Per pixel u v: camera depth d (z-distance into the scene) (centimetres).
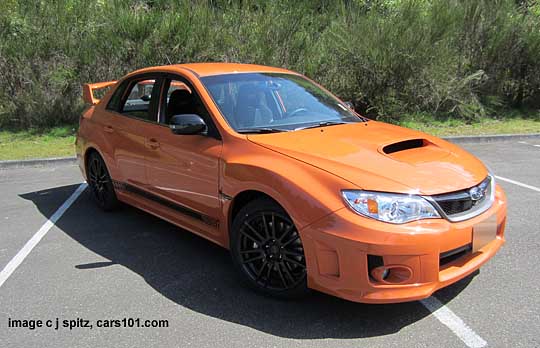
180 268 421
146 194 483
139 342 314
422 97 1197
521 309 340
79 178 756
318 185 320
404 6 1169
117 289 385
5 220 558
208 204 398
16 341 318
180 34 1098
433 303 350
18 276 411
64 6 1129
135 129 486
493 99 1284
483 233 329
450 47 1205
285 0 1221
